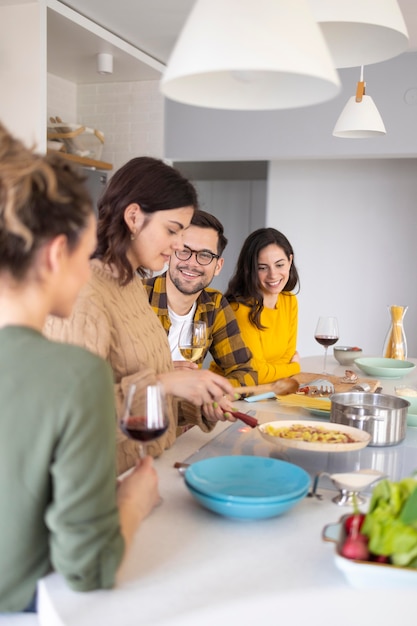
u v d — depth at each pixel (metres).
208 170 6.33
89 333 1.41
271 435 1.42
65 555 0.84
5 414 0.83
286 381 1.86
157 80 5.11
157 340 1.65
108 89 5.25
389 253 5.46
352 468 1.40
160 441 1.47
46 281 0.88
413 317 5.43
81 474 0.83
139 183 1.52
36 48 3.61
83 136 4.55
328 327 2.76
